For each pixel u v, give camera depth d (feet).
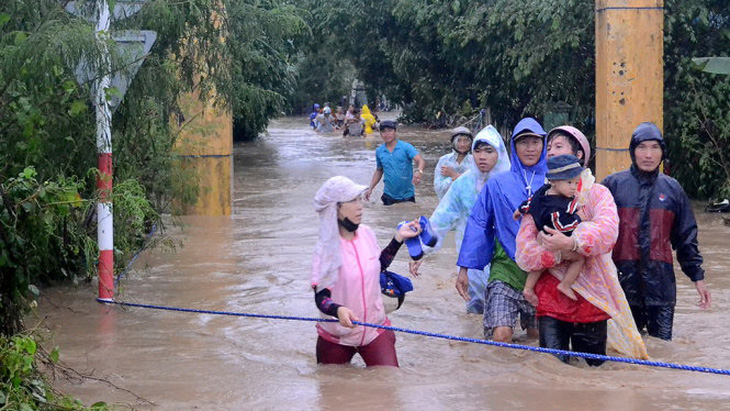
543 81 63.31
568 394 19.60
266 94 40.40
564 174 21.02
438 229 27.78
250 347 24.63
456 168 40.50
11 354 17.29
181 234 43.86
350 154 100.37
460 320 27.81
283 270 35.14
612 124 44.50
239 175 76.18
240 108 39.14
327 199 20.85
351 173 77.92
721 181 52.90
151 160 38.68
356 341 21.59
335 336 21.62
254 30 35.81
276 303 29.91
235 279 33.58
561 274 22.15
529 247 21.86
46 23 23.98
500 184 24.18
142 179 38.09
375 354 21.81
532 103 65.51
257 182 70.33
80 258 32.17
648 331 25.79
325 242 20.88
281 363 22.81
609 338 23.17
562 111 65.26
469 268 24.66
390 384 20.44
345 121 136.36
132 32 28.12
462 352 23.72
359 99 213.05
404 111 147.84
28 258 22.27
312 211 52.70
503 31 65.41
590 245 21.02
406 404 18.89
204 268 35.65
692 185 55.47
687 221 25.49
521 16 60.03
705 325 27.30
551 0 58.23
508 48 63.72
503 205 24.02
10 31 25.25
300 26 39.37
